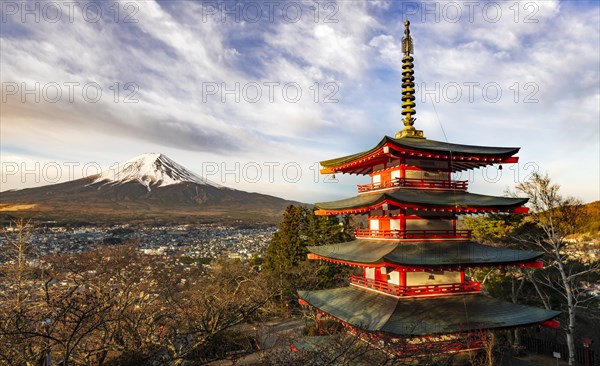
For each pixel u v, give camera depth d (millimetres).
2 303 23766
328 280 59656
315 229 67125
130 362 18578
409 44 29406
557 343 37938
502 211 23656
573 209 38750
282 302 55031
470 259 22625
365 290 26969
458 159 24719
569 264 44438
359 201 27938
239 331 34281
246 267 62656
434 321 21266
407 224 24844
